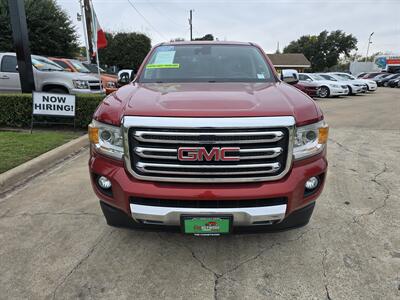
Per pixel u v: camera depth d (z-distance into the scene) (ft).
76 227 10.70
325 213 11.63
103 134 8.11
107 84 36.55
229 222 7.60
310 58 224.53
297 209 7.99
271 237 10.08
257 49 13.03
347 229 10.55
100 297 7.64
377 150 20.33
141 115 7.36
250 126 7.15
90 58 69.21
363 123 30.81
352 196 13.10
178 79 11.04
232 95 8.46
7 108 24.58
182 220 7.62
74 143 19.75
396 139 23.63
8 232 10.37
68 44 79.25
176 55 12.28
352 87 65.82
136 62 103.91
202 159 7.28
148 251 9.40
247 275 8.39
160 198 7.57
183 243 9.77
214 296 7.69
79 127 25.16
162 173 7.50
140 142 7.43
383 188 13.94
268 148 7.33
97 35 31.86
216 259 9.04
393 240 9.92
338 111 39.83
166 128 7.18
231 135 7.16
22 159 16.37
